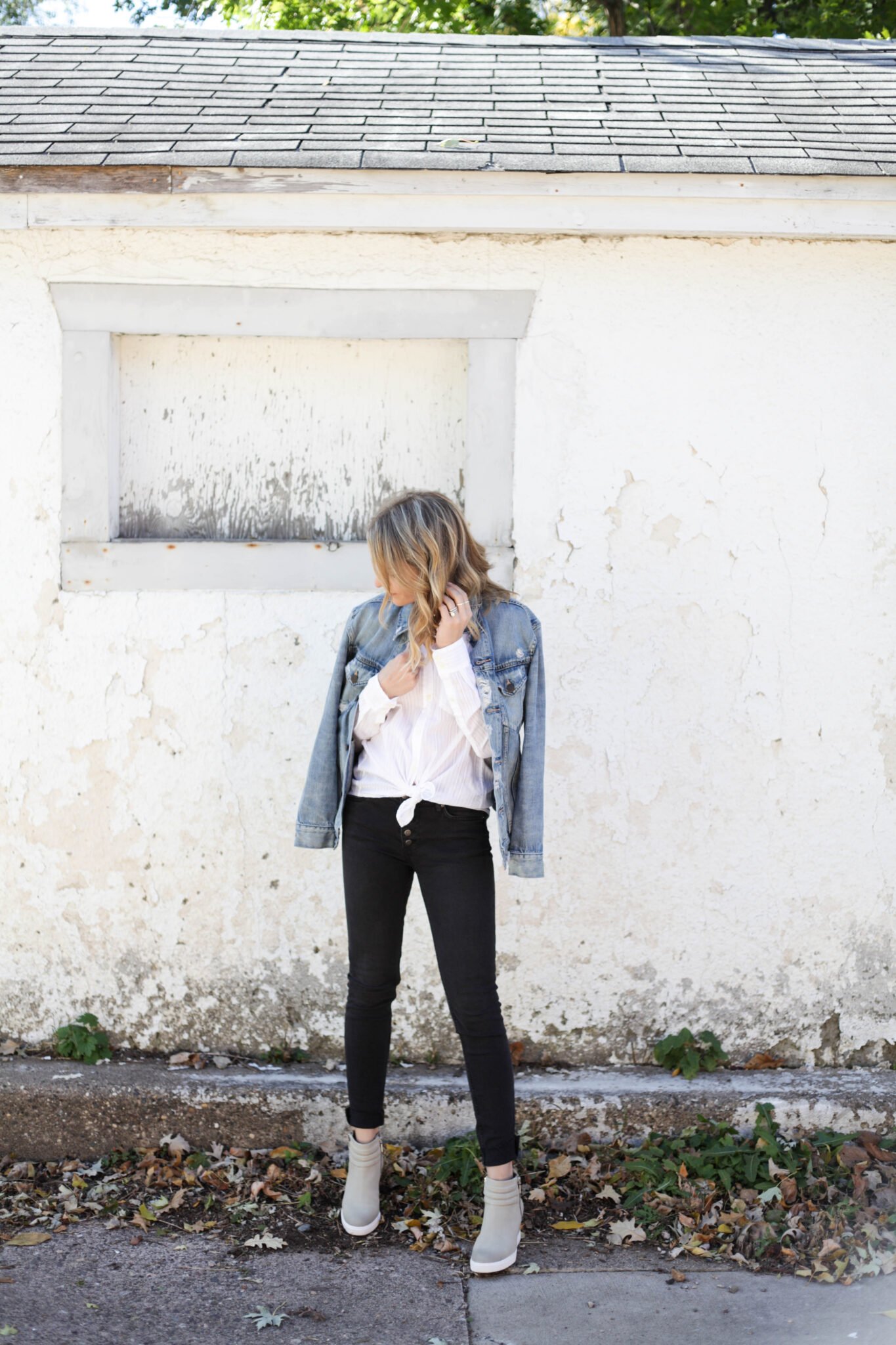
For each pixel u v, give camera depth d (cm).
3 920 359
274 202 330
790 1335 254
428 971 354
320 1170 326
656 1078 346
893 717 351
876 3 1154
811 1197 308
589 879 353
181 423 359
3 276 346
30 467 350
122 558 350
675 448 347
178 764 354
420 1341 254
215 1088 336
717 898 353
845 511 348
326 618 352
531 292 344
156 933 357
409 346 355
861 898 353
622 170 319
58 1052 355
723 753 352
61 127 347
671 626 350
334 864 354
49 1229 297
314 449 358
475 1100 277
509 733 273
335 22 1239
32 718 355
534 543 349
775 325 344
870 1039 356
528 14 1262
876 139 347
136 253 345
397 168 320
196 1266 282
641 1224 301
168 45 439
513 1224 280
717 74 416
